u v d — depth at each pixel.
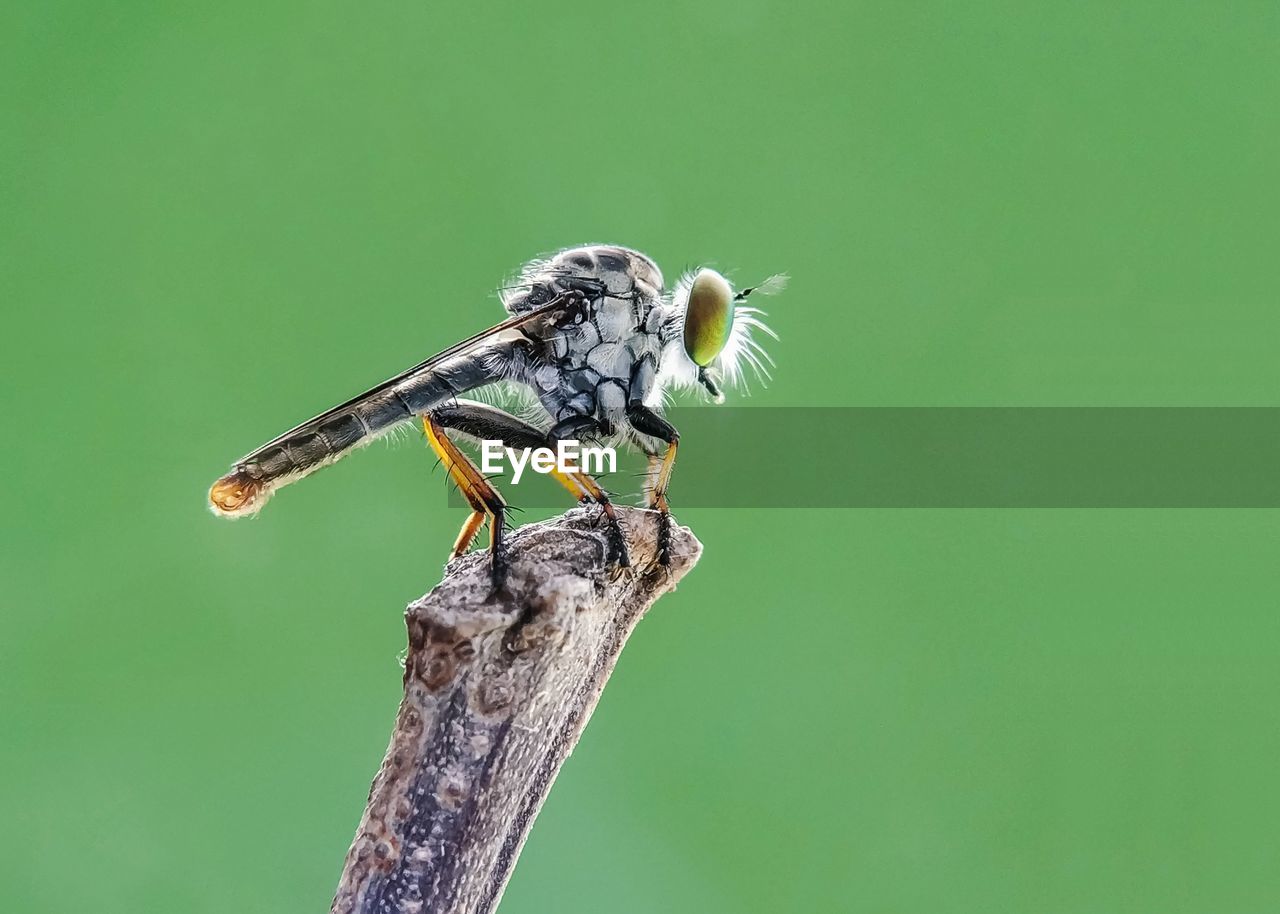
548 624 0.09
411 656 0.09
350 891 0.09
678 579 0.10
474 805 0.09
